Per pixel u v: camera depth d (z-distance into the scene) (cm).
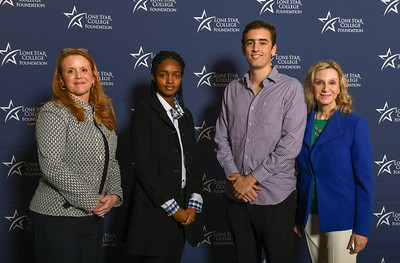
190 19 236
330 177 169
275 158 170
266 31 177
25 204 240
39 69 234
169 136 173
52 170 144
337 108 174
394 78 242
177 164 174
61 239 151
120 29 235
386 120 243
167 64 174
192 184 187
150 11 235
